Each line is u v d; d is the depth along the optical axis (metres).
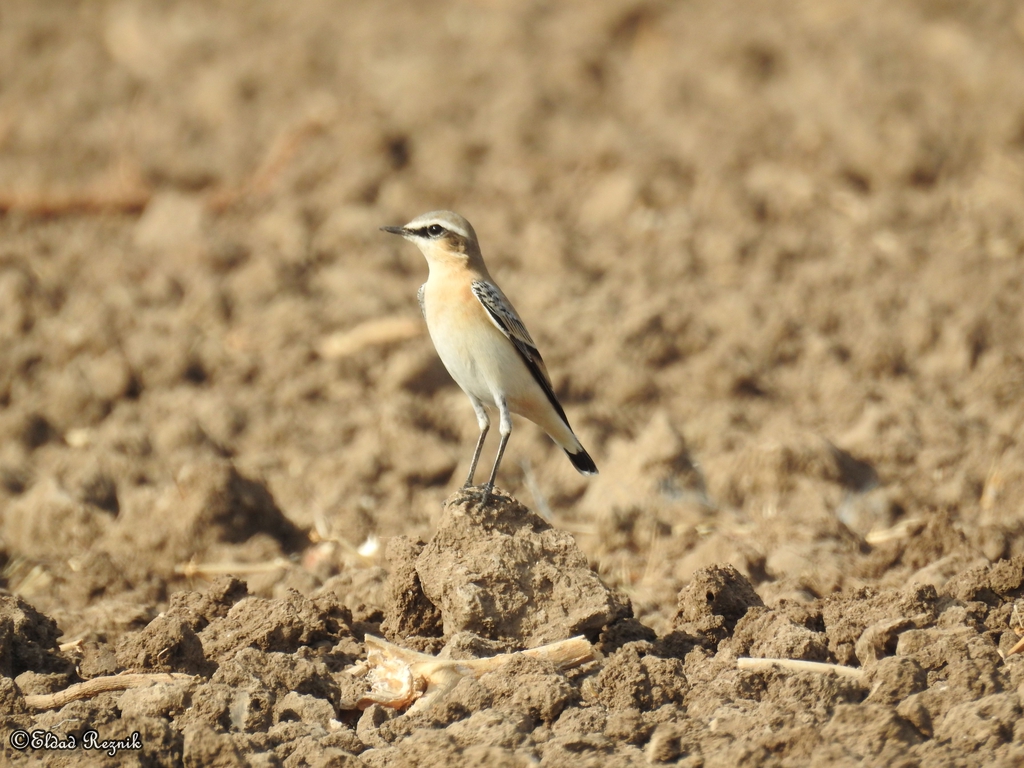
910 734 8.48
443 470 17.19
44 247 24.97
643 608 12.86
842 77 31.38
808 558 13.55
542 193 27.11
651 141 29.12
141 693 9.85
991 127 27.73
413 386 19.53
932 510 15.14
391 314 21.53
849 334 20.81
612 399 19.38
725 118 30.34
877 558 13.47
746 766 8.16
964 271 21.59
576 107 31.95
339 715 10.07
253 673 10.09
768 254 23.48
